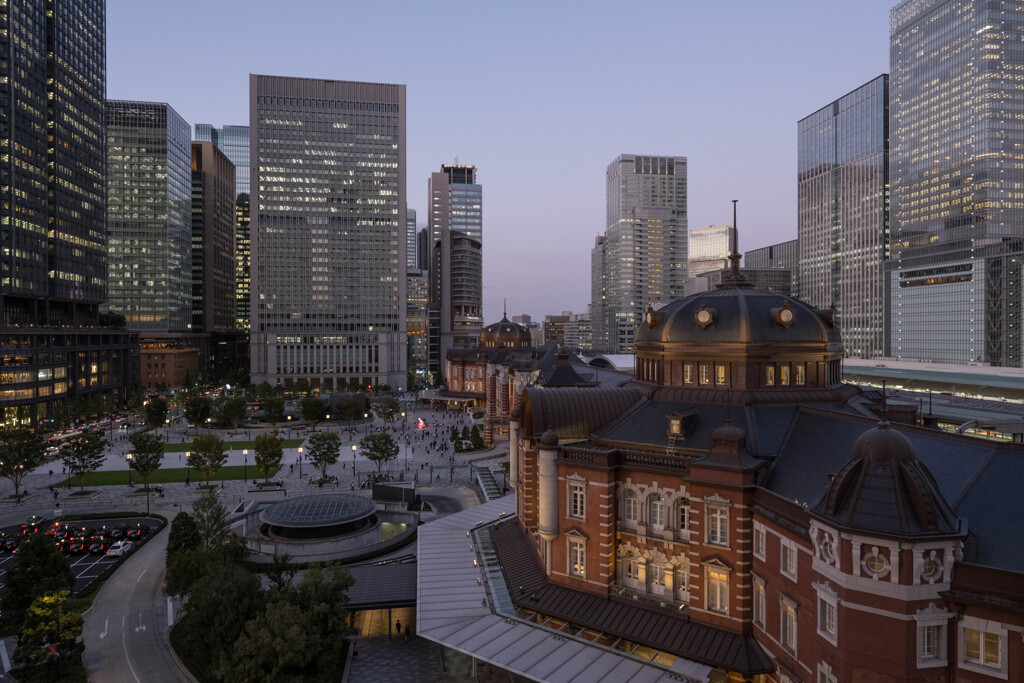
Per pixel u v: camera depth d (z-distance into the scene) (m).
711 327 53.16
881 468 31.98
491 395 167.88
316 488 107.94
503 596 52.94
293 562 72.81
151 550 77.38
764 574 40.53
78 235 194.50
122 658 52.09
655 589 47.94
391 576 61.28
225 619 47.19
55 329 173.12
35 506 96.94
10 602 54.47
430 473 116.69
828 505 33.16
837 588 32.50
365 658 52.34
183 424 177.38
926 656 30.22
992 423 69.50
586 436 57.09
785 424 49.44
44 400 167.00
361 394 194.75
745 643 41.44
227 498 101.19
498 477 111.88
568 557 51.41
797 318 53.25
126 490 106.06
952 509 34.03
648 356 59.81
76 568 71.62
